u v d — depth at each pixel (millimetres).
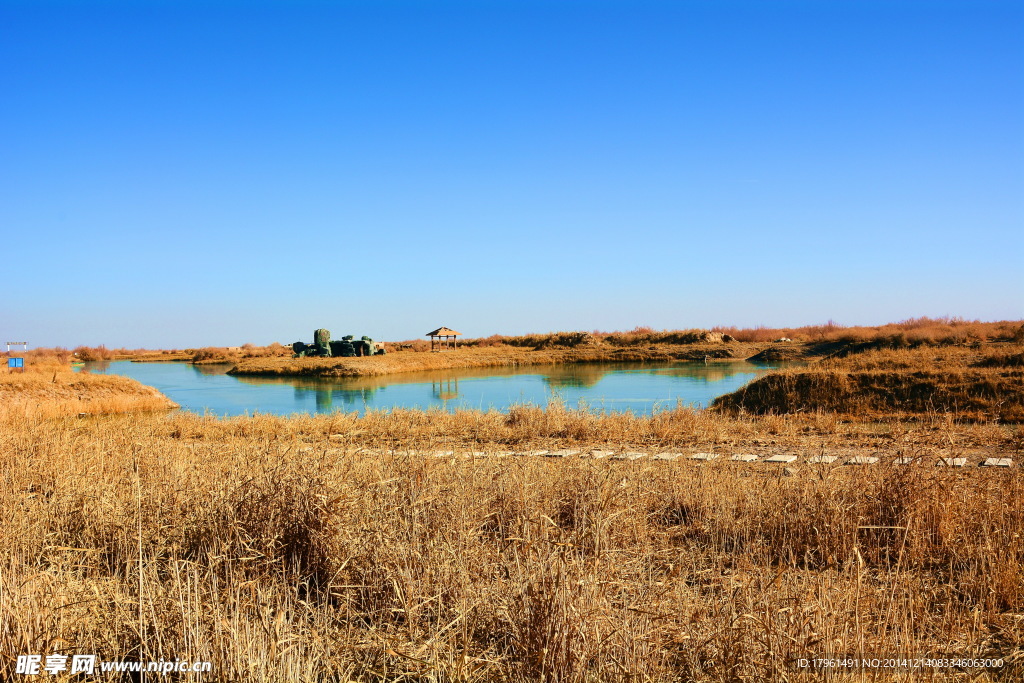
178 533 6305
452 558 5332
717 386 30609
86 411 24141
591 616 4336
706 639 4426
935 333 34625
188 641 4305
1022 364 20422
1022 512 6512
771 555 6398
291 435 14266
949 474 7348
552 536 5699
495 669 4242
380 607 5195
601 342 62281
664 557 6098
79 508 7082
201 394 31719
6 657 4363
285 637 4328
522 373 41062
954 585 5617
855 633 4383
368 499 6379
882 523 6586
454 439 14172
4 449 9391
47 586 5152
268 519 6070
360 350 54719
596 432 14289
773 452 11867
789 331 62094
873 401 18422
